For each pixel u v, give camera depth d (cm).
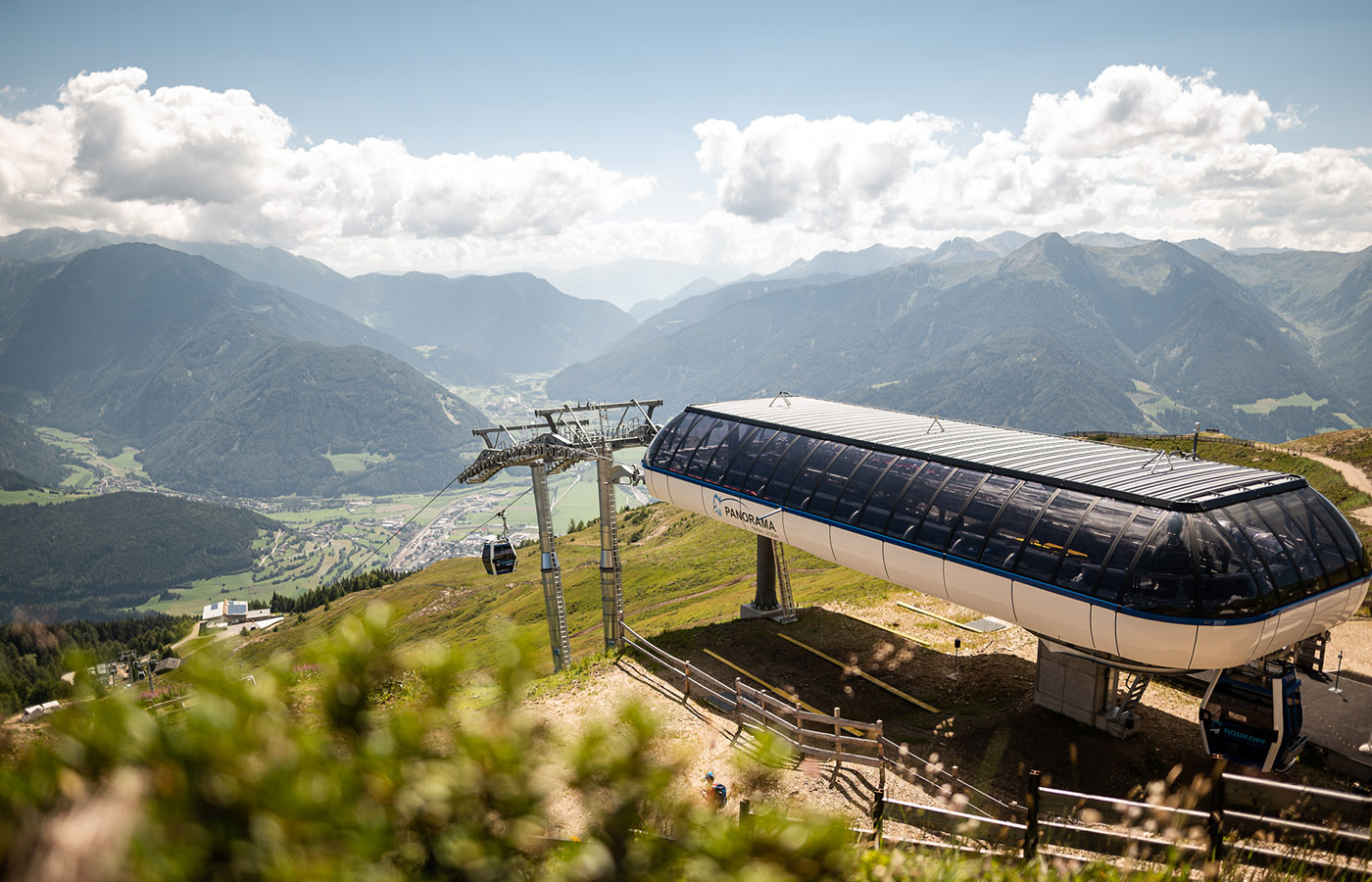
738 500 3778
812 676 3456
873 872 486
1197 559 2344
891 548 3053
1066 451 3177
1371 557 2686
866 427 3750
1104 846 1020
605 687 3359
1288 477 2717
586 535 18262
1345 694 2728
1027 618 2656
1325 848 805
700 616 7012
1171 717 2875
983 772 2538
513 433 6131
